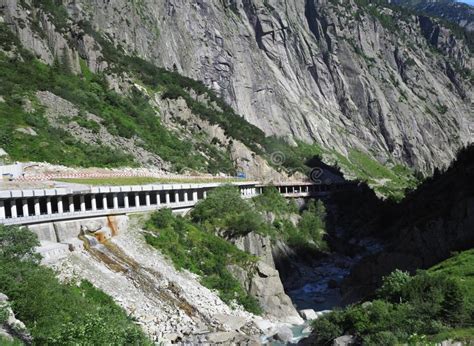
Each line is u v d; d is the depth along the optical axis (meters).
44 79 120.38
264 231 91.44
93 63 145.00
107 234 68.19
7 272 42.75
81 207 70.88
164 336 52.41
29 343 35.56
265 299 70.38
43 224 63.59
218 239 79.06
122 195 81.12
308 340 57.12
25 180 75.31
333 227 142.88
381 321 52.09
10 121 97.06
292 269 101.75
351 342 51.56
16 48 123.19
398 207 137.75
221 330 57.78
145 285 60.41
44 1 147.75
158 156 120.00
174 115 154.62
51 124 105.25
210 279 68.62
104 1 184.50
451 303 50.72
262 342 57.75
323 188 168.38
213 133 157.75
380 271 87.31
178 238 74.25
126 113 134.50
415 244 88.56
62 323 38.88
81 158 98.62
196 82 189.50
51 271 49.75
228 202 90.44
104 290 55.59
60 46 136.75
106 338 34.38
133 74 157.88
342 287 89.56
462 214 84.38
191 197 96.12
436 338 47.12
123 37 187.12
